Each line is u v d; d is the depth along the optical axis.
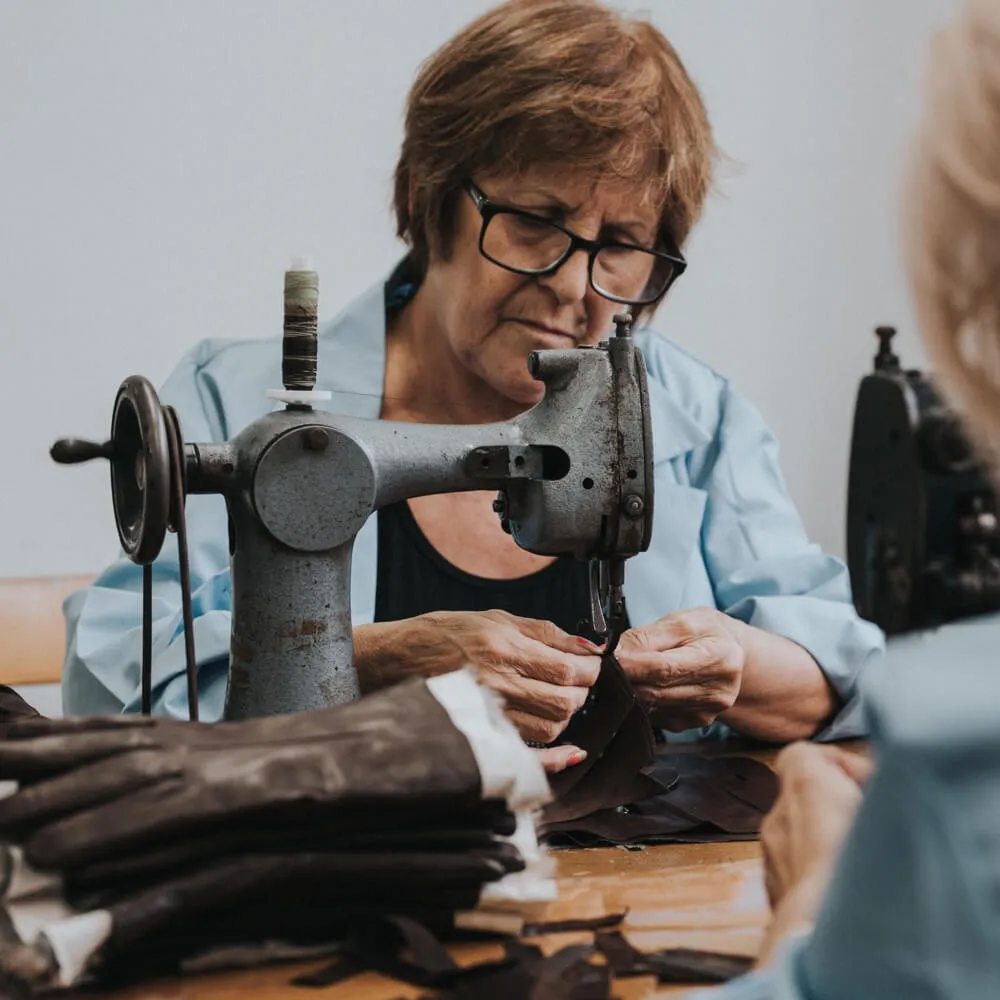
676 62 1.78
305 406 1.33
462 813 1.05
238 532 1.33
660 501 2.09
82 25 2.83
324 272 3.06
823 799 0.96
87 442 1.32
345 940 1.04
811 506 3.55
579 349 1.45
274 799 0.98
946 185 0.70
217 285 2.99
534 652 1.50
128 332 2.94
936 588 1.58
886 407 1.61
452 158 1.76
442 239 1.85
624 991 0.99
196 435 2.02
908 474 1.58
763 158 3.39
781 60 3.37
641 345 2.27
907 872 0.64
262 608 1.32
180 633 1.77
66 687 1.88
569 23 1.73
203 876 0.97
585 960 1.03
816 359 3.49
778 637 1.85
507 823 1.07
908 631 1.62
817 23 3.37
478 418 2.05
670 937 1.07
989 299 0.70
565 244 1.75
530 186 1.73
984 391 0.72
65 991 0.98
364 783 1.00
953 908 0.63
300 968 1.02
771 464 2.23
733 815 1.41
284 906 1.01
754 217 3.40
